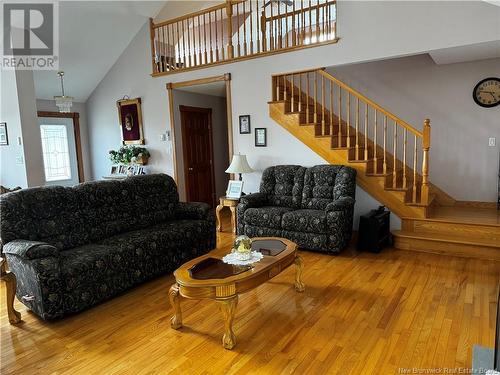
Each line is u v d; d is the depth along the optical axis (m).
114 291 3.16
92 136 7.73
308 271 3.70
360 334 2.50
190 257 3.98
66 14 5.43
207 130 7.27
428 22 4.07
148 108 6.71
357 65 5.68
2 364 2.30
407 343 2.38
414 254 4.12
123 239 3.47
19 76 4.90
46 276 2.71
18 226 3.05
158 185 4.30
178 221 4.21
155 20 6.55
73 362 2.30
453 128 5.18
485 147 5.01
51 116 7.17
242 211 4.76
